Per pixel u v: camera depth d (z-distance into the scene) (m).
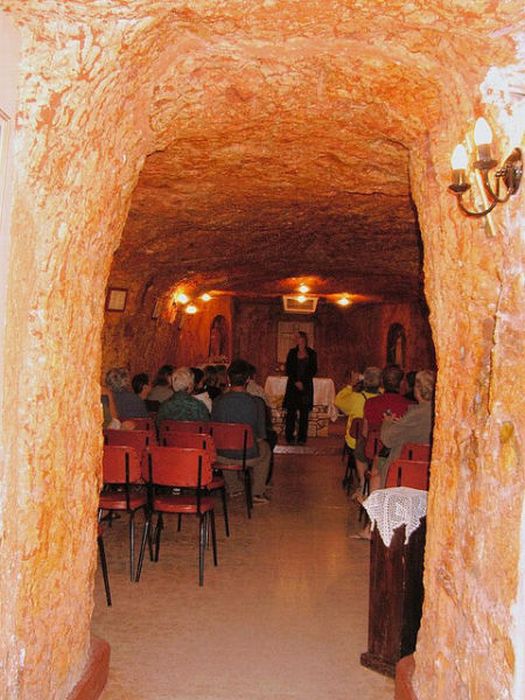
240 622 4.27
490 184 2.37
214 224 6.75
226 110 3.44
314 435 13.20
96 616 4.29
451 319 2.90
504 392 2.23
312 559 5.60
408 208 6.02
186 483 5.03
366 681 3.55
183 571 5.21
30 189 2.31
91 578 3.22
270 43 2.82
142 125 3.10
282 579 5.09
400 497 3.67
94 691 3.17
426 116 3.00
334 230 7.20
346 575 5.22
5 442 2.23
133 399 6.66
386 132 3.44
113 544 5.85
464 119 2.59
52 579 2.68
